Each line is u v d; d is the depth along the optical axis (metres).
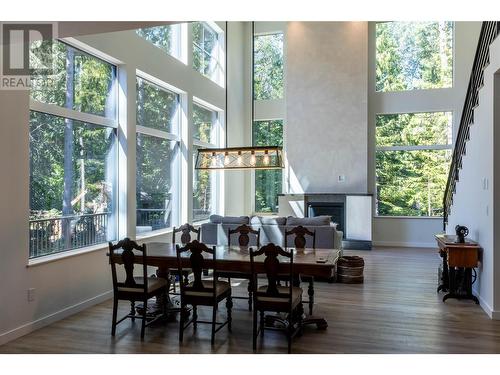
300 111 9.75
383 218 9.66
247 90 10.53
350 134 9.44
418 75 9.45
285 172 9.91
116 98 5.56
